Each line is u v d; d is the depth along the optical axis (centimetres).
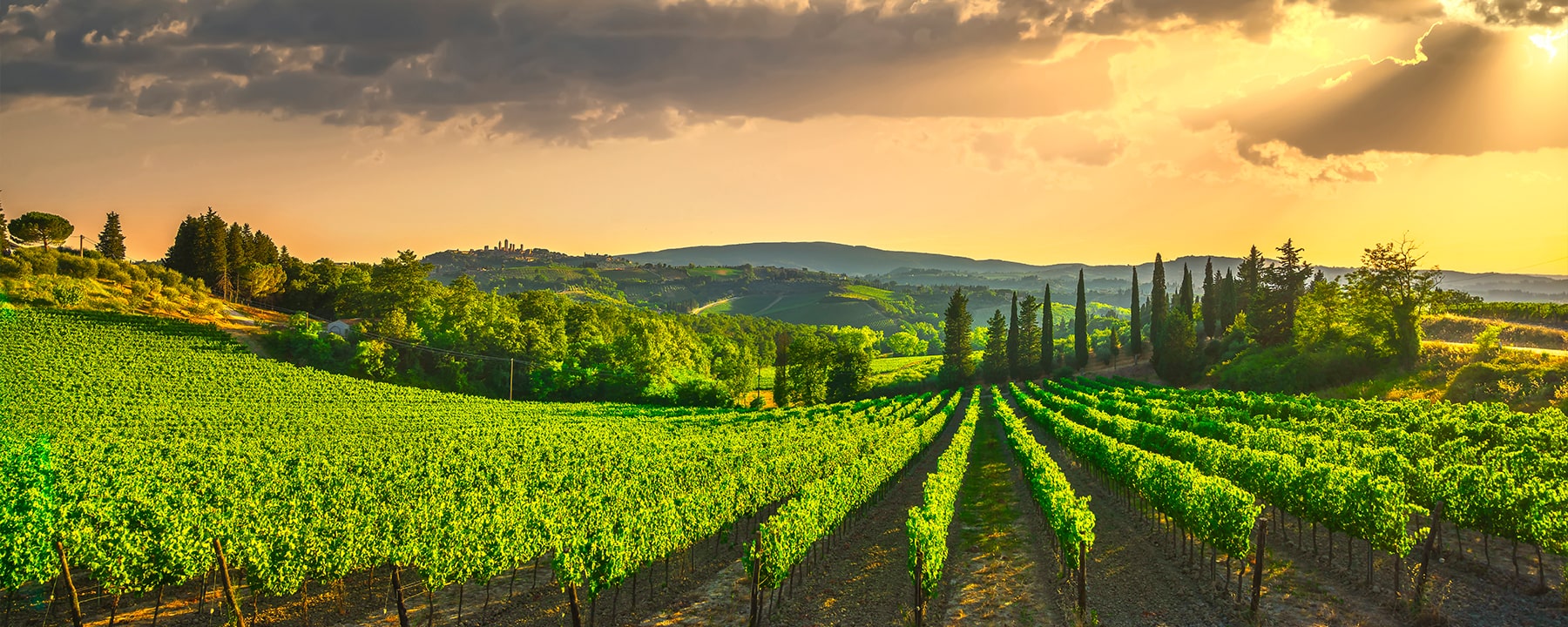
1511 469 2778
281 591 2122
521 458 4559
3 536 2078
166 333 8688
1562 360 5512
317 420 6222
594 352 11788
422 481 3606
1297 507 2406
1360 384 6912
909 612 2148
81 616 2195
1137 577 2314
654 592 2497
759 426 6650
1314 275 9725
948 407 8412
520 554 2331
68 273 10812
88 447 4281
